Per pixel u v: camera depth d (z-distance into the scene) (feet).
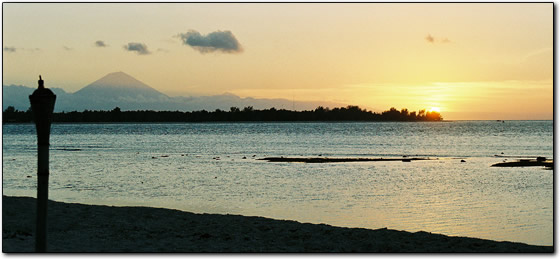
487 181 130.52
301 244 49.70
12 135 546.26
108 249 46.19
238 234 53.93
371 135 521.24
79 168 167.12
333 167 169.27
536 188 117.19
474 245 49.88
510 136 469.57
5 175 141.28
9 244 47.19
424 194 107.86
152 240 50.62
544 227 73.87
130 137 479.82
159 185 122.21
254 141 391.65
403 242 50.83
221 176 142.72
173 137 477.77
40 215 32.89
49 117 32.53
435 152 254.88
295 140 410.72
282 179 135.13
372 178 137.49
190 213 66.18
